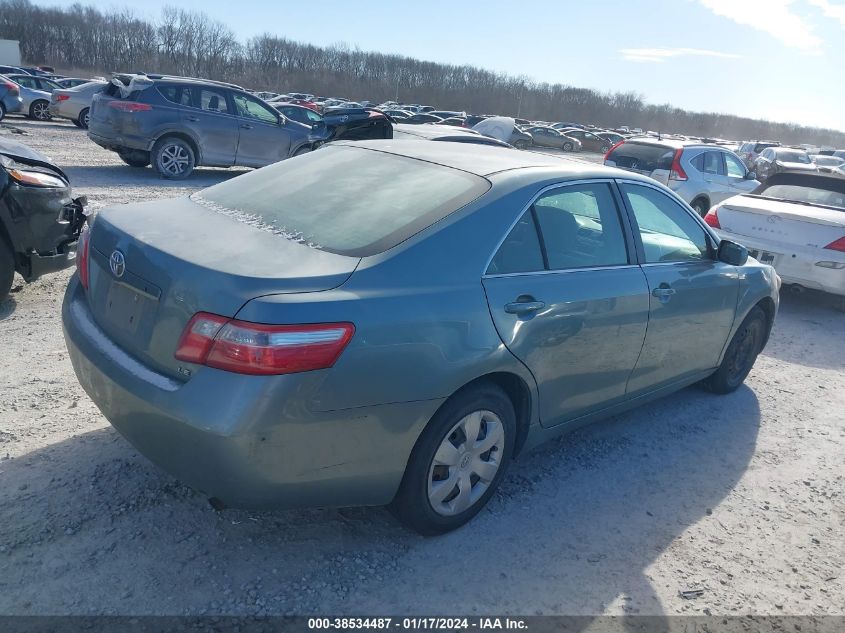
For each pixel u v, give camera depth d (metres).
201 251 2.60
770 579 3.04
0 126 19.59
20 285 5.80
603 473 3.79
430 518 2.93
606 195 3.67
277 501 2.49
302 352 2.32
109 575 2.60
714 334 4.48
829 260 7.12
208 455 2.34
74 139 18.23
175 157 12.68
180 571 2.66
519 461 3.82
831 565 3.19
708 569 3.06
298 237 2.82
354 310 2.45
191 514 3.00
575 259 3.39
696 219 4.34
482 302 2.85
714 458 4.12
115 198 9.88
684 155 11.99
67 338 2.98
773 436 4.52
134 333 2.63
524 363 3.05
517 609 2.67
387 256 2.68
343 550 2.89
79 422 3.66
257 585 2.63
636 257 3.75
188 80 12.80
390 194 3.10
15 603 2.41
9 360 4.30
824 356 6.35
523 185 3.19
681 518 3.44
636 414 4.63
